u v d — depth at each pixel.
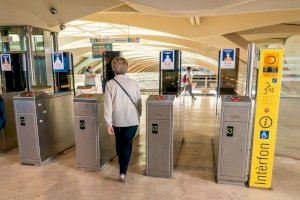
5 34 6.48
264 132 2.94
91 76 9.92
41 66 6.82
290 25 10.13
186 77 10.12
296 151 4.22
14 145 4.66
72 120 4.72
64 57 4.60
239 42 11.14
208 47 15.73
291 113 7.07
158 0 5.10
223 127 3.05
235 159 3.09
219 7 5.14
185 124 6.18
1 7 5.56
